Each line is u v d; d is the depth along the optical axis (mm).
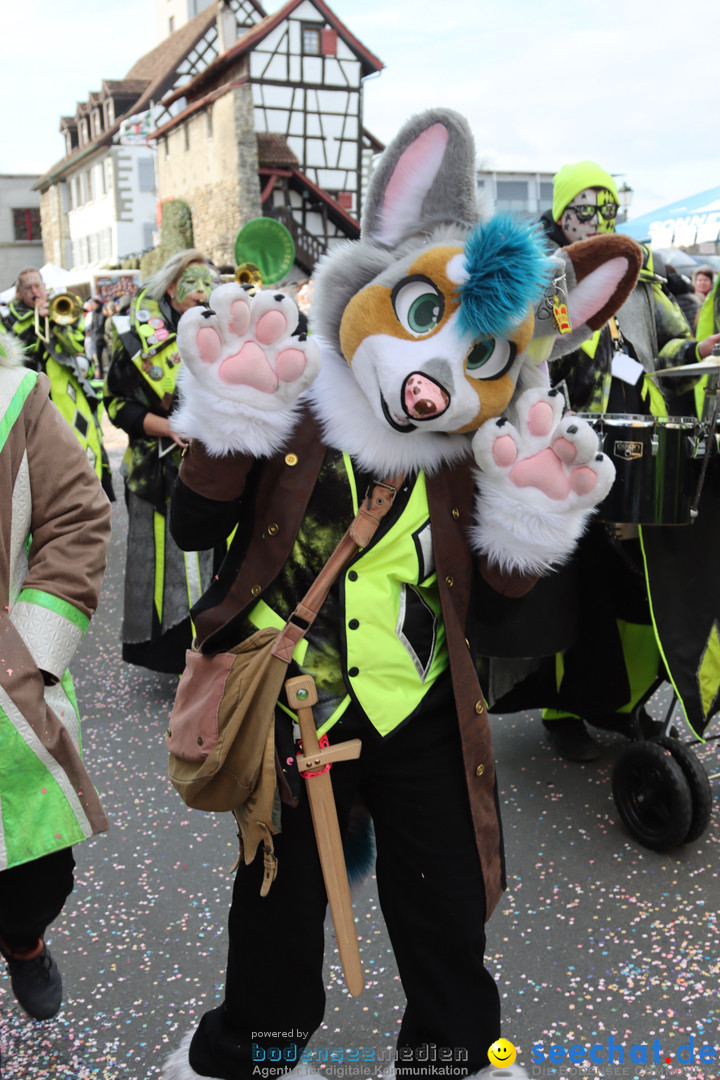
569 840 3348
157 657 4824
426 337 1739
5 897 2104
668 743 3223
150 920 2926
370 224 1880
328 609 1814
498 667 3668
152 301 4633
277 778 1764
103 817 2080
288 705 1803
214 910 2973
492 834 1919
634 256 1896
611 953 2729
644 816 3275
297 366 1684
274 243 7902
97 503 2129
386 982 2611
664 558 3225
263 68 29266
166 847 3363
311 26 29531
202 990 2598
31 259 60312
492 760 1939
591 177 3459
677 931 2820
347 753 1792
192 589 4684
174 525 1896
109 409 4648
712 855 3230
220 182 30266
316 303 1871
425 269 1729
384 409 1763
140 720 4582
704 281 9539
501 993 2568
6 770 1959
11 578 2076
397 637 1841
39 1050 2369
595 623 3582
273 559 1807
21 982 2279
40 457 2084
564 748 3982
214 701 1794
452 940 1864
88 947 2797
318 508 1823
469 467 1884
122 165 44844
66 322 6238
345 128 30484
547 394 1803
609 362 3482
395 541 1829
